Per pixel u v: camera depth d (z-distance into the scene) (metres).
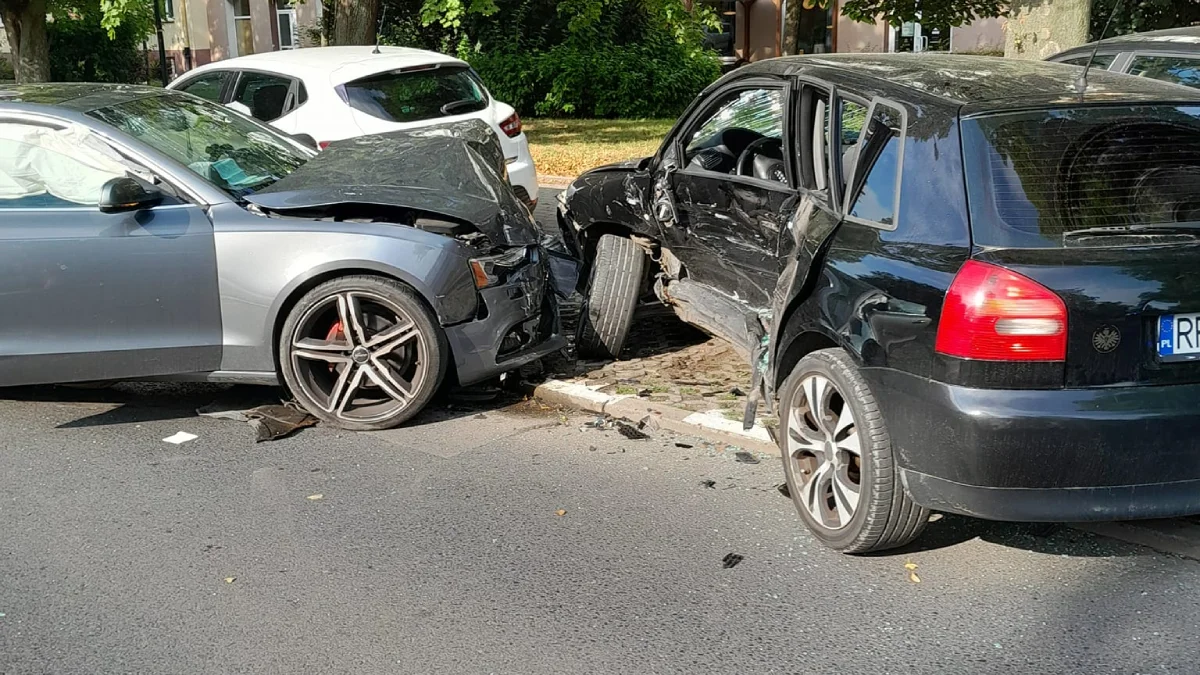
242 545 4.12
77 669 3.34
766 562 3.90
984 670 3.21
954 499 3.37
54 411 5.66
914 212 3.61
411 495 4.54
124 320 5.20
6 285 5.13
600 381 5.86
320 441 5.19
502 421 5.41
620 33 22.66
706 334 6.76
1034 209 3.40
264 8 30.16
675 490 4.54
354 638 3.47
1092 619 3.47
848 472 3.84
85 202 5.23
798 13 17.50
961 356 3.28
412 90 9.09
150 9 28.41
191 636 3.51
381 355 5.22
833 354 3.85
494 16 22.20
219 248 5.16
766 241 4.86
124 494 4.61
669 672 3.24
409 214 5.49
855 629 3.45
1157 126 3.65
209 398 5.81
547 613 3.59
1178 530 3.98
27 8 20.73
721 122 5.51
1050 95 3.76
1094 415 3.19
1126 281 3.23
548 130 18.89
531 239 5.59
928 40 25.25
